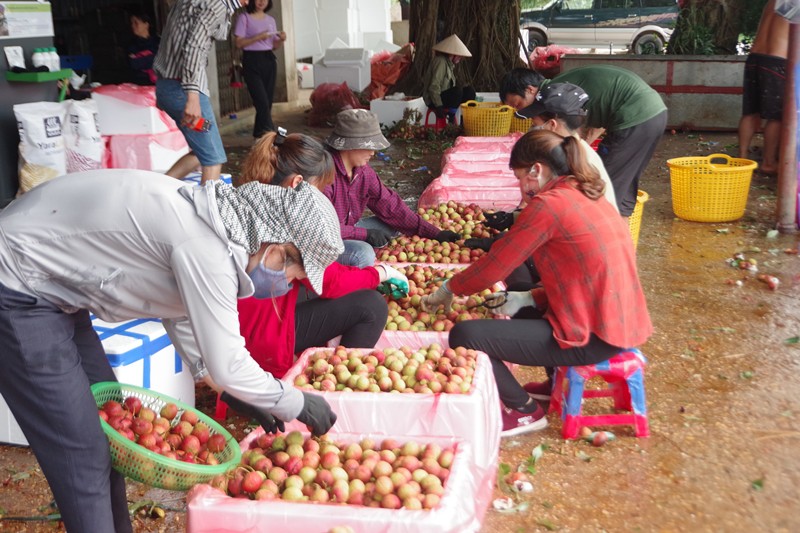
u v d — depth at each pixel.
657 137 5.39
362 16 21.25
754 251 6.39
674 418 3.83
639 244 6.64
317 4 19.58
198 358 2.53
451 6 13.84
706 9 11.99
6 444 3.66
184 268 2.19
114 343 3.45
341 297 3.76
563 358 3.49
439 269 4.68
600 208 3.39
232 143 11.31
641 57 11.45
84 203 2.26
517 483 3.29
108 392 2.77
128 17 10.12
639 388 3.59
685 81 11.34
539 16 21.45
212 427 2.96
